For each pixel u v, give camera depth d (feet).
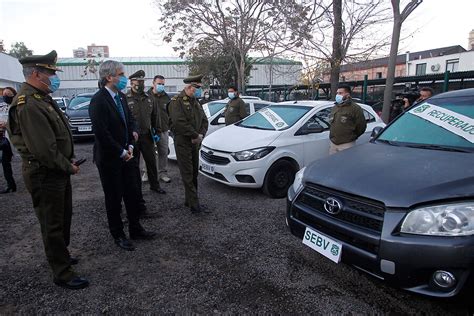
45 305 8.69
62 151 9.18
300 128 18.04
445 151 9.49
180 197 17.46
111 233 11.81
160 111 19.65
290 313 8.30
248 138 17.39
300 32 40.86
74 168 9.25
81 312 8.41
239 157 16.55
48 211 8.96
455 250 6.54
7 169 18.62
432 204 7.10
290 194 10.12
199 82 14.34
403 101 24.90
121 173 11.53
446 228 6.79
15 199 17.61
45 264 10.85
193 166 15.08
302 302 8.72
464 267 6.51
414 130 11.28
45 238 9.15
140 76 16.48
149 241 12.41
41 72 8.57
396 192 7.54
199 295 9.06
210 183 19.95
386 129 12.34
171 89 113.80
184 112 14.15
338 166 9.52
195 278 9.89
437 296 6.74
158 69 112.88
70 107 40.04
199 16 52.42
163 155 20.18
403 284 7.13
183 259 11.04
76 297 9.02
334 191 8.63
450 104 11.40
